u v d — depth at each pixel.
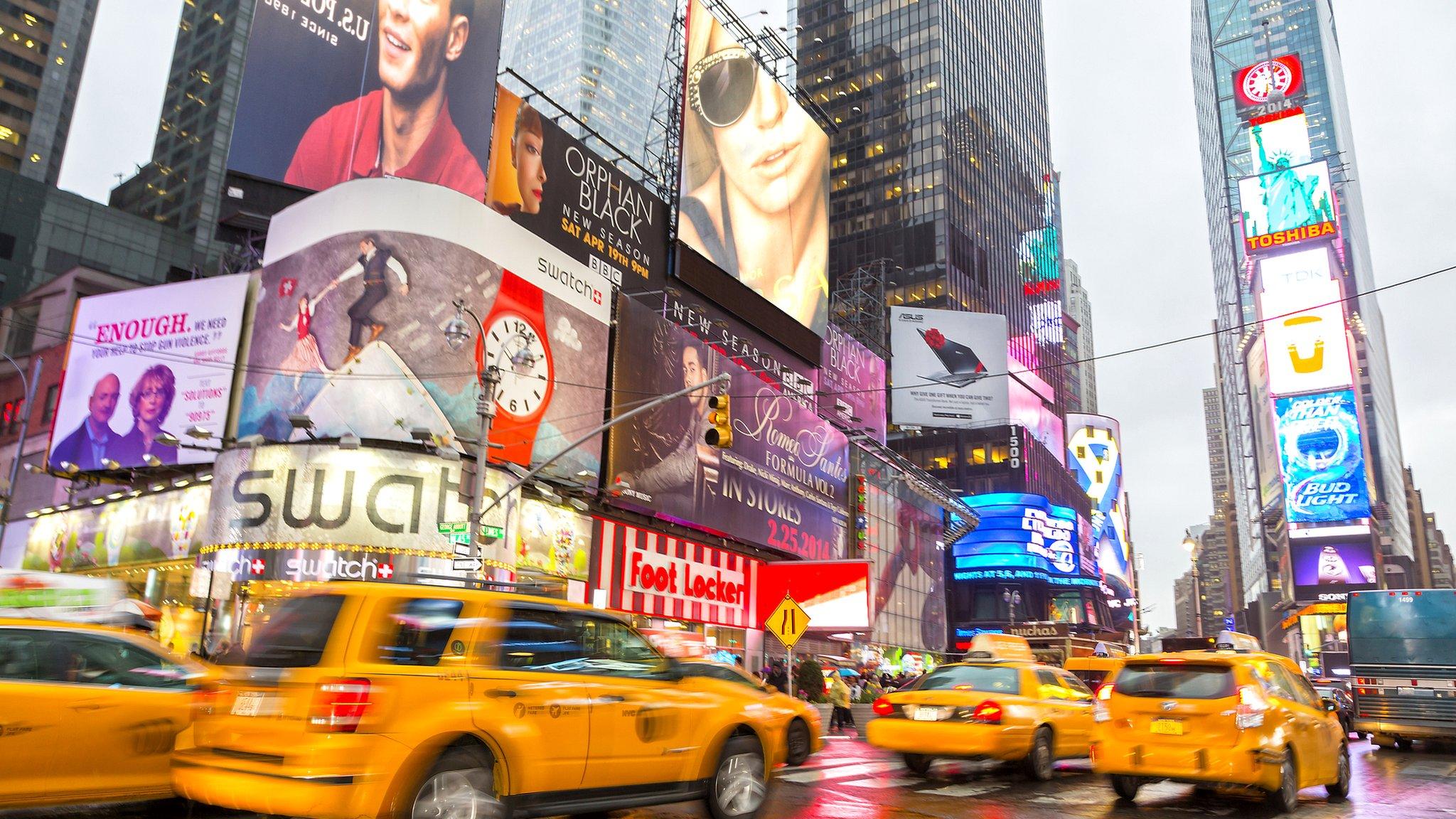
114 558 29.78
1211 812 11.08
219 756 6.62
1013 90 133.62
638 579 33.28
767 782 9.35
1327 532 132.25
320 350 24.81
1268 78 159.50
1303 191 145.50
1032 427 107.88
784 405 44.19
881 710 13.94
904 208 111.62
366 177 30.33
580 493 30.77
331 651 6.51
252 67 29.05
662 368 35.16
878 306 70.50
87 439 29.53
